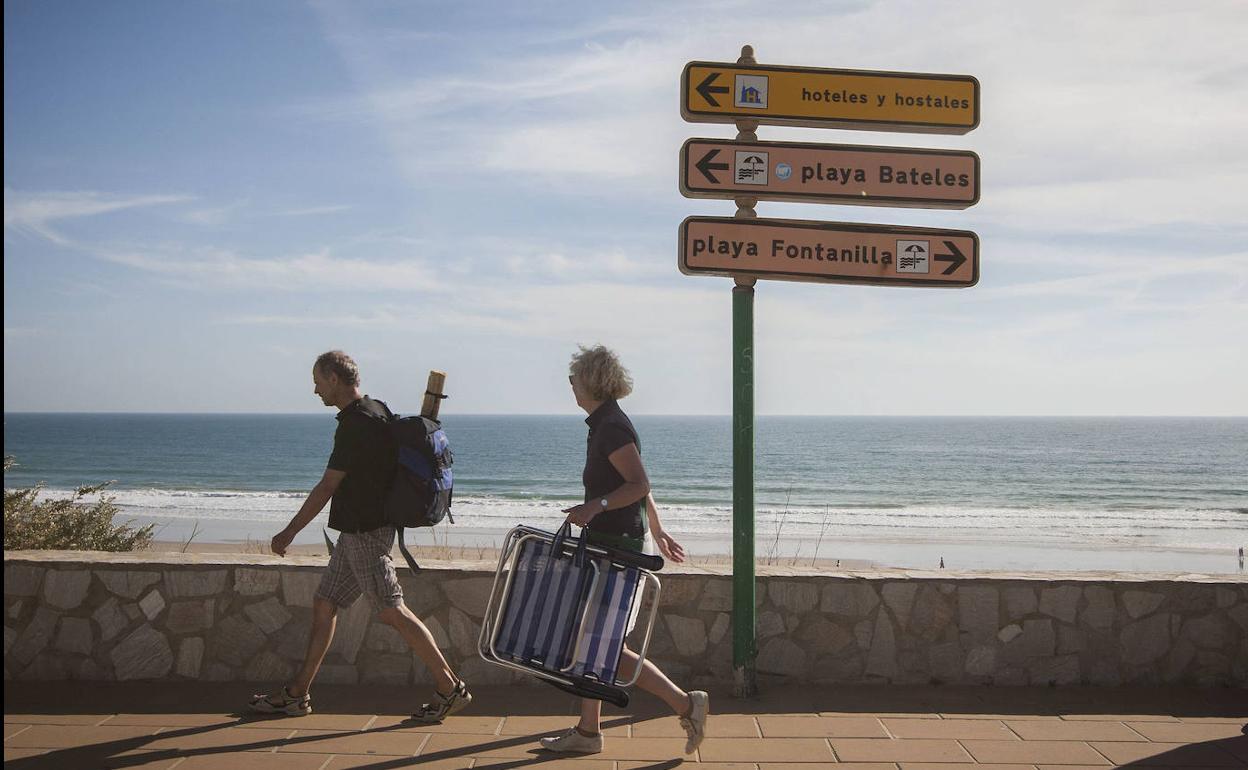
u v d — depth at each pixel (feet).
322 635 14.47
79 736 13.29
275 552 13.98
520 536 12.74
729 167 16.24
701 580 16.75
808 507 144.46
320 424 628.69
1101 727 14.32
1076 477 208.85
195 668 16.22
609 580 12.50
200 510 124.36
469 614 16.49
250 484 189.57
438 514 14.43
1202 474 216.54
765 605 16.74
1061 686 16.62
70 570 16.28
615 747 13.29
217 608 16.33
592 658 12.28
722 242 16.11
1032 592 16.75
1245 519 127.13
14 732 13.44
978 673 16.69
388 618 14.12
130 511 122.93
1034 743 13.53
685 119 16.56
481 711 14.94
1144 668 16.70
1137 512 138.10
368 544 14.08
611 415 13.07
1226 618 16.74
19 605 16.21
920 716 14.85
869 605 16.76
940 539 104.17
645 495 12.96
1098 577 17.13
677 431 490.49
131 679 16.17
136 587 16.30
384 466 14.16
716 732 13.98
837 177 16.46
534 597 12.47
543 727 14.19
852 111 16.66
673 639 16.67
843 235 16.38
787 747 13.32
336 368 14.44
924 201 16.61
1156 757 12.93
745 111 16.43
